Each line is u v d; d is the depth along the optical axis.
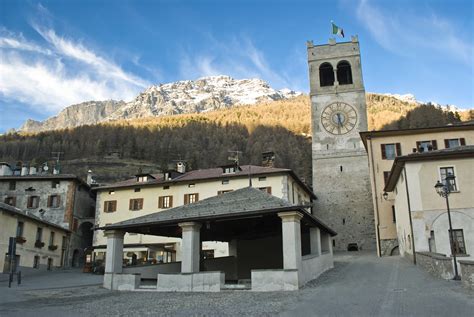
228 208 20.23
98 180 93.19
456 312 11.74
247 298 15.89
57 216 46.84
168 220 20.53
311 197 53.97
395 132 41.47
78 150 119.12
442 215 25.50
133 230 23.44
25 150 117.50
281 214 18.62
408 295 15.26
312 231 24.31
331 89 55.44
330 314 12.13
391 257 34.66
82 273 37.97
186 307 14.34
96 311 14.06
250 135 123.75
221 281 19.14
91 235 52.16
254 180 42.56
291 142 109.31
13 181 48.28
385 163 41.38
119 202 46.41
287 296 15.98
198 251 20.28
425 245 25.52
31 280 30.38
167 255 43.09
